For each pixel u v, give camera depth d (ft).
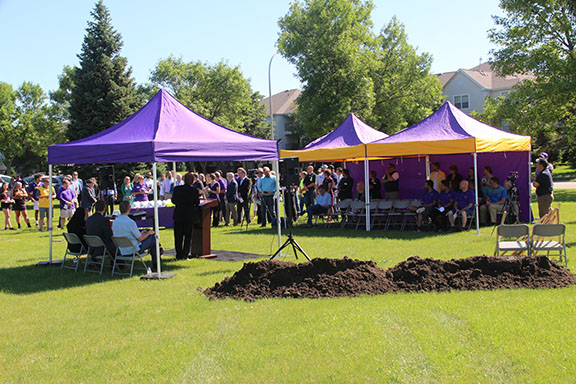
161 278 27.81
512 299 20.27
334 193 56.34
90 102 109.81
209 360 15.35
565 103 86.58
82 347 17.11
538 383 12.84
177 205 33.47
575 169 145.48
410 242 37.45
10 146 202.69
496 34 93.66
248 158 31.94
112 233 30.63
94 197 51.03
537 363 13.98
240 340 16.98
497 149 43.29
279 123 228.84
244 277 24.23
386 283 23.26
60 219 55.67
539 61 86.69
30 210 90.94
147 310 21.43
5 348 17.33
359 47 131.34
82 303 23.25
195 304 22.00
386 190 52.60
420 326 17.46
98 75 110.52
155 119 32.32
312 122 128.98
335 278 23.22
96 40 113.09
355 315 18.89
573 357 14.23
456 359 14.55
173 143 28.84
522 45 90.22
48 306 23.00
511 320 17.62
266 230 49.62
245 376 14.08
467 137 41.93
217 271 29.35
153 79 191.42
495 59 93.30
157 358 15.71
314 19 129.08
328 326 17.88
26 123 202.49
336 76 128.36
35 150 205.57
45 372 15.03
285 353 15.61
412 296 21.62
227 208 54.60
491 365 14.06
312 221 56.03
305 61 130.62
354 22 134.21
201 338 17.39
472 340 15.97
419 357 14.78
